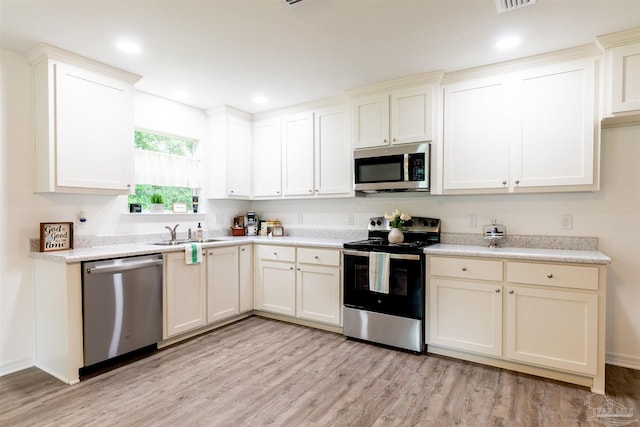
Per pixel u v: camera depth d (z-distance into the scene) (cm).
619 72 233
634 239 259
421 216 342
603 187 267
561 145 259
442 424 190
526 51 259
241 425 191
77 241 292
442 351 282
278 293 367
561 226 281
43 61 255
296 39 243
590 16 211
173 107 375
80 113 267
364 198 377
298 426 190
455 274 268
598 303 221
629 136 259
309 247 343
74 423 192
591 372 223
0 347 252
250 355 282
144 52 262
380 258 293
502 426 188
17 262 260
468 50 259
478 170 289
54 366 248
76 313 240
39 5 200
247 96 363
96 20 217
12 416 198
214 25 224
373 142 333
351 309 314
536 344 240
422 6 203
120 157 293
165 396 220
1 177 253
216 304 342
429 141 306
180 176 386
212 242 353
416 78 307
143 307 278
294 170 395
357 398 217
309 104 382
